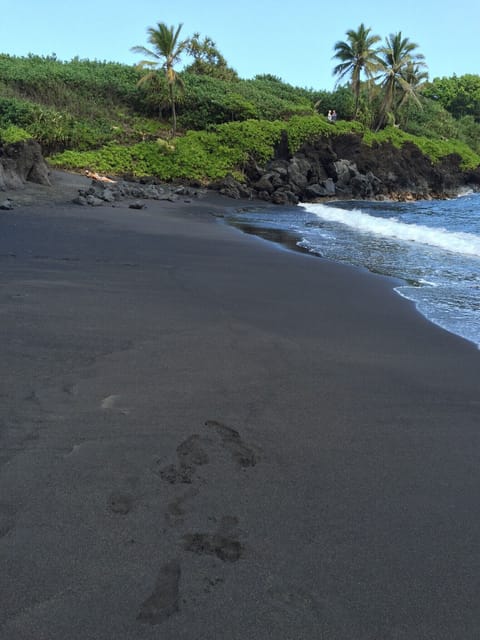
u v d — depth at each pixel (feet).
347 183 106.93
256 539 6.40
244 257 30.25
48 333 13.70
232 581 5.64
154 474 7.66
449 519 7.13
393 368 13.42
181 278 22.91
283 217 62.39
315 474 8.08
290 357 13.65
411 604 5.54
